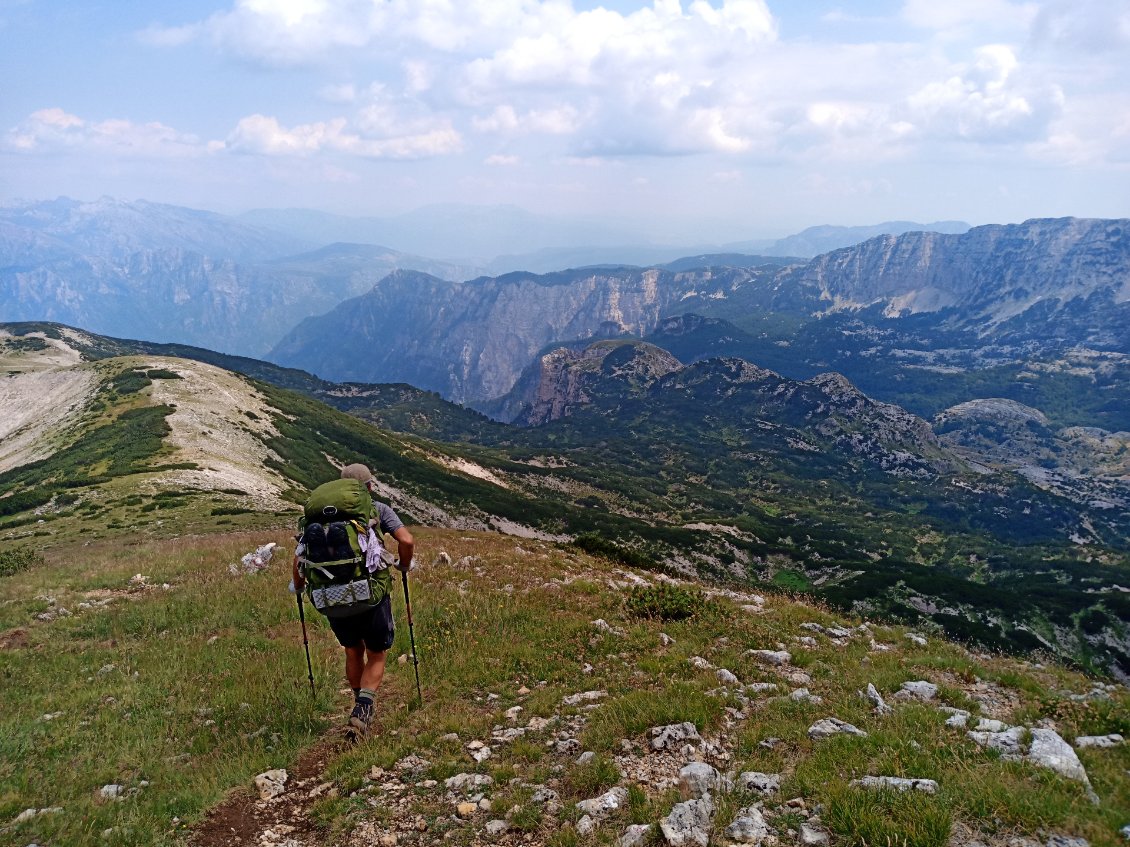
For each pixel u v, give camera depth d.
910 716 7.45
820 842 4.83
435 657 10.27
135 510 55.78
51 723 8.34
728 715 7.78
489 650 10.59
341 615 7.26
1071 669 13.15
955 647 12.87
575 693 8.81
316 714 8.34
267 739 7.70
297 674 9.57
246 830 5.86
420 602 13.16
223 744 7.58
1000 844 4.62
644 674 9.47
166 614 13.22
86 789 6.73
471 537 25.52
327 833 5.72
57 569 20.45
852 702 8.16
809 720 7.54
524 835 5.44
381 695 9.06
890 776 5.75
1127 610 124.06
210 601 14.02
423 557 18.72
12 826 5.85
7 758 7.38
